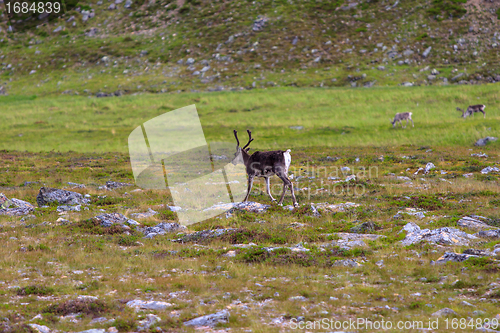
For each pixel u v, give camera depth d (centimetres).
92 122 7219
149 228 1925
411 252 1495
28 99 9794
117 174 3731
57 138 6225
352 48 11281
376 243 1623
